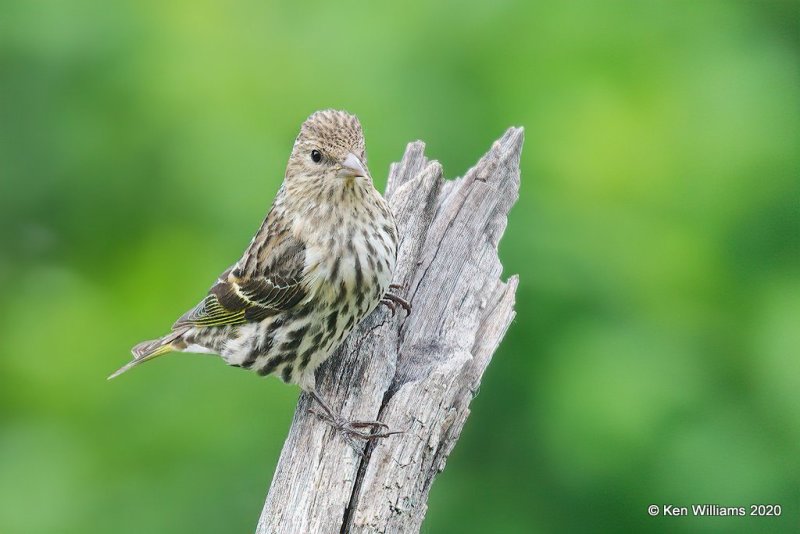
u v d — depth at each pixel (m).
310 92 13.35
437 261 9.55
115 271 13.85
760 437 13.05
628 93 13.45
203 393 13.01
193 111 13.44
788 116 13.90
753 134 13.59
